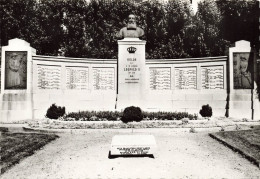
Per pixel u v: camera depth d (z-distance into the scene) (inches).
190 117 815.7
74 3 1330.0
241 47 942.4
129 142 473.1
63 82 978.7
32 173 385.4
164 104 1006.4
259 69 967.0
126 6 1338.6
